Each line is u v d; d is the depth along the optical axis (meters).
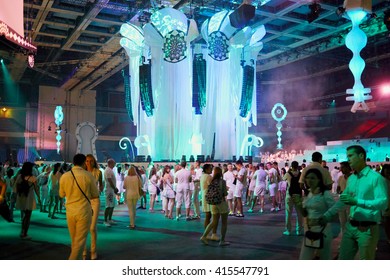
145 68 19.70
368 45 32.47
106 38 28.33
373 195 3.82
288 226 8.24
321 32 27.86
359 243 3.82
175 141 20.27
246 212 12.41
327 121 43.41
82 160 5.22
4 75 38.06
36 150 38.22
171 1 21.53
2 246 6.94
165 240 7.57
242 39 20.97
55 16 24.92
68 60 34.59
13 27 7.75
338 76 42.47
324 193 4.18
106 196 9.45
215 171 7.25
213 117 21.05
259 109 45.59
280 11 23.64
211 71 21.08
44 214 11.61
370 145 28.45
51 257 6.10
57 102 39.75
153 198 12.46
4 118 38.53
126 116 44.12
